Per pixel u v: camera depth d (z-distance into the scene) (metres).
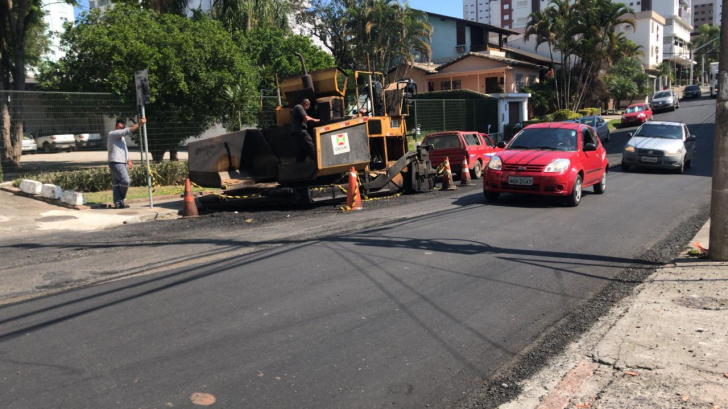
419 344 4.74
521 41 59.88
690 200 12.73
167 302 5.69
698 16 153.62
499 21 121.19
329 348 4.62
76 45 19.14
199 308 5.51
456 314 5.45
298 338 4.80
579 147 12.37
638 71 57.47
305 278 6.47
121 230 9.95
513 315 5.46
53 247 8.42
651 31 70.56
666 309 5.43
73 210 11.95
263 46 27.11
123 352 4.50
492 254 7.66
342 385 4.01
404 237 8.66
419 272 6.75
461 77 46.06
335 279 6.44
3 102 14.06
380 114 13.91
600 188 13.70
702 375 4.04
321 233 9.05
